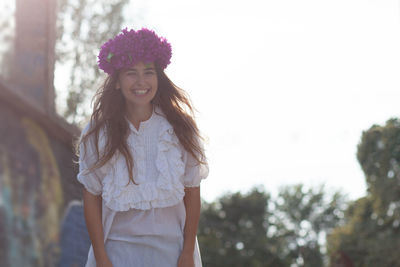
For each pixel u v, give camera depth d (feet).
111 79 12.77
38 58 29.89
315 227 231.30
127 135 12.50
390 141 105.29
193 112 13.32
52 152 30.99
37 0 30.68
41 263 28.48
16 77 29.35
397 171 104.94
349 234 107.14
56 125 30.09
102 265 12.55
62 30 49.62
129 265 12.56
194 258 13.16
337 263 88.12
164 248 12.66
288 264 200.85
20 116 26.61
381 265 101.40
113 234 12.74
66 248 31.86
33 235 27.55
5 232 24.54
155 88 12.59
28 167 27.61
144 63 12.44
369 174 107.55
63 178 32.50
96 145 12.44
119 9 60.80
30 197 27.61
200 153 12.93
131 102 12.74
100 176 12.70
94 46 55.93
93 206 12.77
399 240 101.19
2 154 24.63
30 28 30.68
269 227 215.10
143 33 12.52
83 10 53.78
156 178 12.50
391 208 105.09
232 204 204.85
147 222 12.58
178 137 12.77
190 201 13.07
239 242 198.39
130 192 12.40
